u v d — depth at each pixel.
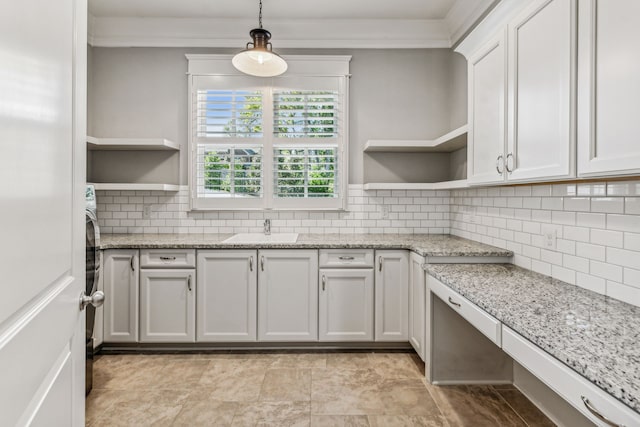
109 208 3.15
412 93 3.21
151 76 3.16
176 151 3.18
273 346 2.71
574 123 1.26
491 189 2.44
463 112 2.93
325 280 2.62
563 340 1.04
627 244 1.38
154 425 1.80
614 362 0.91
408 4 2.85
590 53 1.18
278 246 2.59
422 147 2.94
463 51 2.18
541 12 1.44
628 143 1.04
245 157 3.13
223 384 2.19
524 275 1.88
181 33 3.10
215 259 2.61
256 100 3.12
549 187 1.84
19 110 0.59
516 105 1.63
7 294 0.56
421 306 2.32
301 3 2.82
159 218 3.16
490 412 1.92
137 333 2.60
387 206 3.20
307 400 2.02
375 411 1.92
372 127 3.21
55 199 0.77
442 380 2.19
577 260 1.64
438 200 3.20
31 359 0.65
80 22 0.94
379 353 2.63
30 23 0.63
